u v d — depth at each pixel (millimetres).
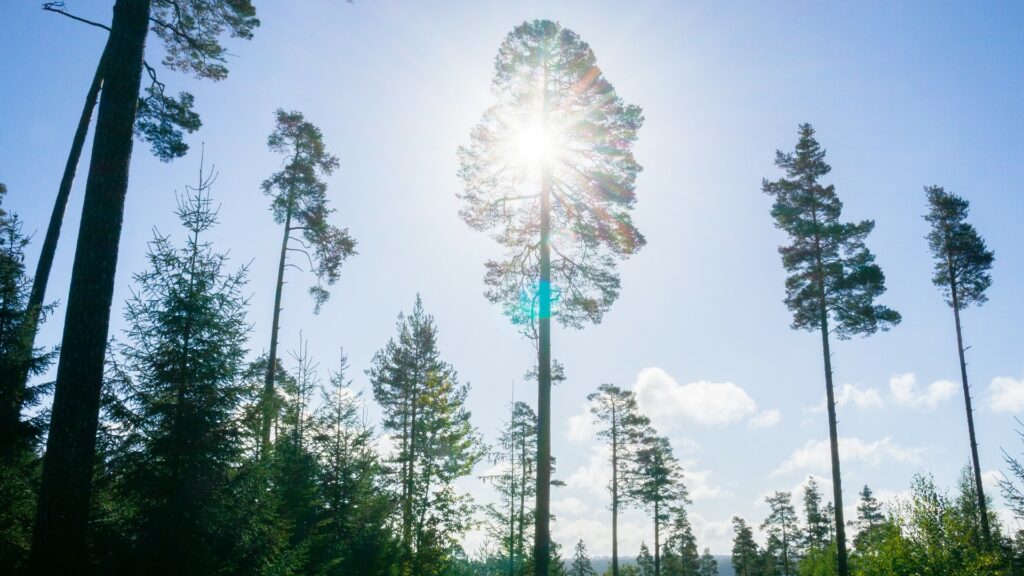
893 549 19844
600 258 18016
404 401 34344
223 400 11211
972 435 29516
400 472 31031
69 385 9305
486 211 18328
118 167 10133
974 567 17891
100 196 9914
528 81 18500
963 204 32250
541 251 17922
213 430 11094
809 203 28953
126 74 10484
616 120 17516
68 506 9039
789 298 28438
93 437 9445
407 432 33531
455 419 30500
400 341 35125
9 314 12094
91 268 9672
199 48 15500
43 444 11781
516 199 18219
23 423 11430
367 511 20531
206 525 10484
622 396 46844
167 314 11148
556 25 18172
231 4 15508
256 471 11414
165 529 10141
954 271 31750
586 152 17859
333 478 19734
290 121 24906
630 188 17281
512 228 18453
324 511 19188
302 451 19094
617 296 17797
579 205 17797
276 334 22969
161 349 11180
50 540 8867
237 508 11023
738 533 84812
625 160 17328
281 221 24453
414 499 28172
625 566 66750
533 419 40094
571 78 18047
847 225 27703
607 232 17484
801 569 43281
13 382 11586
